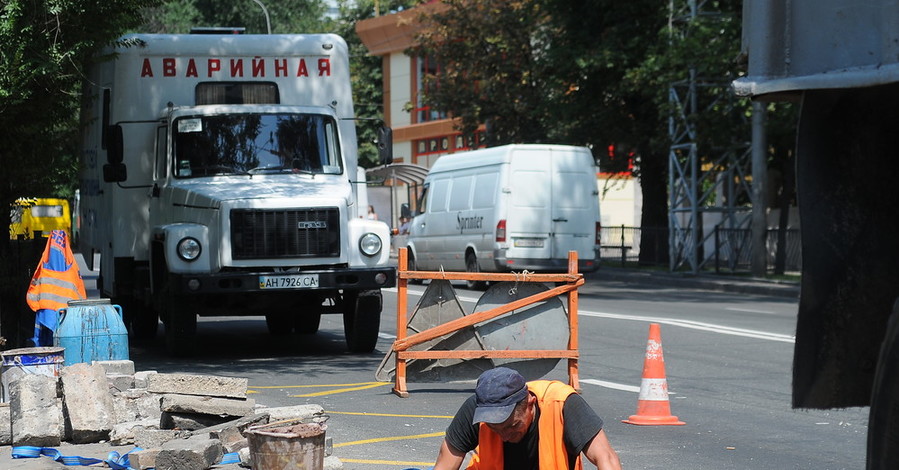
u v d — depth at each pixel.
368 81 72.38
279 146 16.53
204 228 15.31
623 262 43.38
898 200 4.76
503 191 30.72
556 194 31.05
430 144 64.56
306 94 17.28
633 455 9.46
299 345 17.94
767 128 33.34
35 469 8.40
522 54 46.28
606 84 40.69
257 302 16.05
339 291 16.20
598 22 40.47
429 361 12.86
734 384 13.52
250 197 15.27
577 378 13.03
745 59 4.93
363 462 9.04
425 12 50.19
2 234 15.36
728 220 38.75
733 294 30.94
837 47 4.41
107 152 16.19
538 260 30.84
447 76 48.28
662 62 33.53
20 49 12.80
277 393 12.88
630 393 12.87
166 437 9.02
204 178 16.14
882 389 4.38
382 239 15.86
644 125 40.66
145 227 16.95
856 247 4.80
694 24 33.25
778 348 17.08
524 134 46.72
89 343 11.92
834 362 4.88
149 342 18.59
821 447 9.80
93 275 37.81
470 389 13.22
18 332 14.96
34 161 14.62
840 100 4.65
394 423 10.94
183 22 53.75
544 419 5.21
